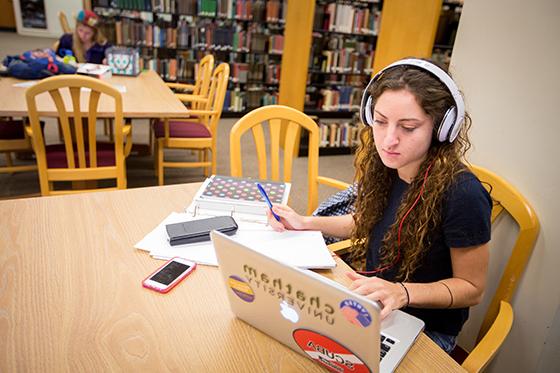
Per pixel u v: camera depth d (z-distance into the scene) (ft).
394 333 2.59
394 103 2.65
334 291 1.84
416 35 9.37
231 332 2.51
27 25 24.75
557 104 4.02
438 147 3.05
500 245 4.67
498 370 4.88
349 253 4.37
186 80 17.21
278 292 2.12
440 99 2.62
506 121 4.54
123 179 7.37
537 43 4.16
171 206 4.02
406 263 3.36
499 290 4.33
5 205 3.78
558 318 4.19
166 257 3.19
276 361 2.32
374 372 2.01
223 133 15.56
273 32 17.56
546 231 4.20
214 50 17.06
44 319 2.50
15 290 2.72
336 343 2.06
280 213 3.65
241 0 16.55
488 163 4.80
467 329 5.19
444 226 3.10
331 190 11.30
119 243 3.34
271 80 18.02
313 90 15.53
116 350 2.32
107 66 10.54
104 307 2.64
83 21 11.34
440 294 2.86
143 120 16.17
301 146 13.52
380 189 3.64
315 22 14.40
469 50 4.91
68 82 6.15
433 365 2.40
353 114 16.37
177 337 2.45
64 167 7.18
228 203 3.83
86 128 10.23
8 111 6.62
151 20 16.34
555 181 4.08
